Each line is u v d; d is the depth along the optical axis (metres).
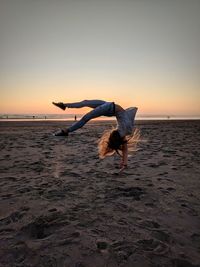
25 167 7.07
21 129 23.88
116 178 5.92
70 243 2.98
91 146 11.30
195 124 36.09
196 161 7.88
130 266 2.62
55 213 3.82
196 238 3.27
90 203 4.29
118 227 3.41
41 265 2.61
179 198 4.64
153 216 3.83
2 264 2.63
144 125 32.84
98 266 2.61
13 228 3.40
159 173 6.40
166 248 2.96
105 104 4.38
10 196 4.61
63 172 6.46
